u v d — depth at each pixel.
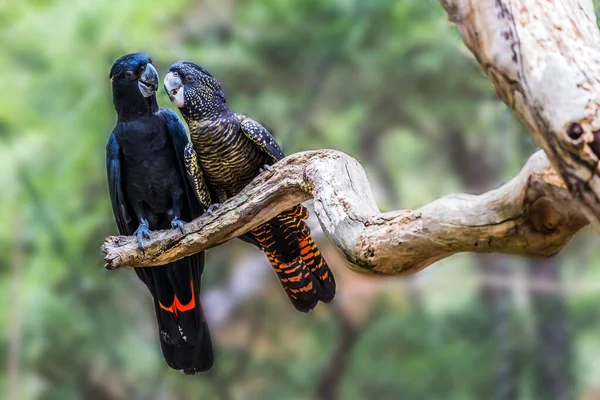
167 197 7.05
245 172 6.53
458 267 15.87
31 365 14.05
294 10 13.61
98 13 13.34
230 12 14.76
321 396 16.52
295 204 5.79
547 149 3.62
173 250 6.12
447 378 15.92
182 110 6.31
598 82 3.51
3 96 13.78
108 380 15.14
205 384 15.38
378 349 16.48
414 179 18.19
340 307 15.91
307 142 14.32
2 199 13.34
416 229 4.36
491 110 14.05
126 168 6.95
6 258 13.71
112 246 6.21
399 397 16.22
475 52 3.70
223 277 14.12
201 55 13.55
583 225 3.89
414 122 15.60
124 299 14.52
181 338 7.04
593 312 15.77
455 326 16.20
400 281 15.16
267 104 13.91
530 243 4.05
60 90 13.52
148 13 13.66
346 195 4.98
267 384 16.69
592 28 3.64
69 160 12.94
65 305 13.69
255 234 6.33
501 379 15.11
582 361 16.56
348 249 4.75
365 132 16.31
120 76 6.68
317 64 13.93
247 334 15.83
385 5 13.24
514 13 3.57
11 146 13.45
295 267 6.47
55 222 12.86
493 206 4.05
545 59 3.55
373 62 13.83
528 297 15.30
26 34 13.95
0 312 13.74
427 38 13.15
